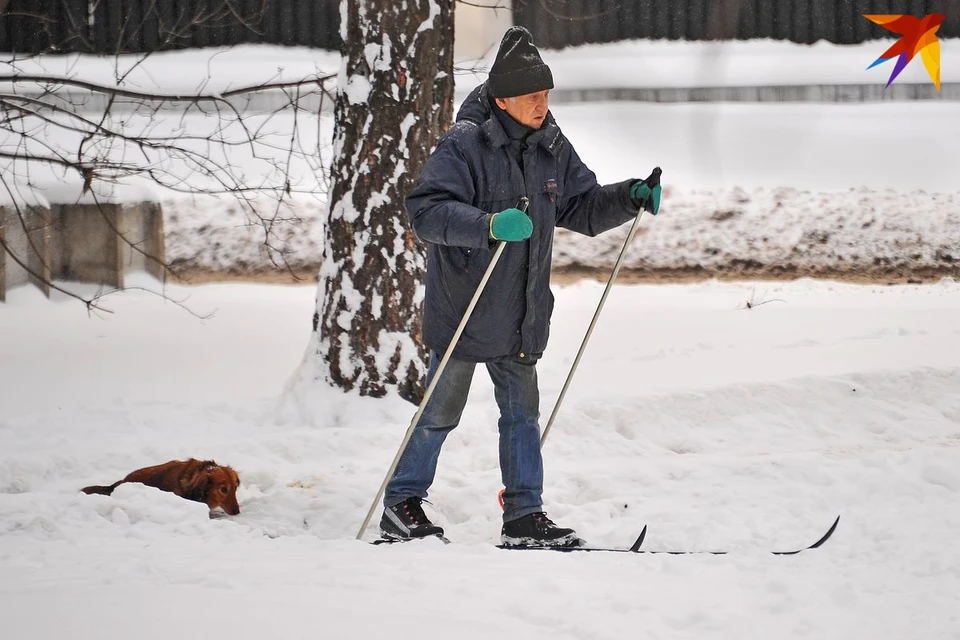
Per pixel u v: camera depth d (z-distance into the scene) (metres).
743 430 22.16
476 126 14.59
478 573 11.88
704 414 22.62
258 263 42.91
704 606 10.71
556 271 43.31
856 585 11.77
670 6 50.78
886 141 47.84
